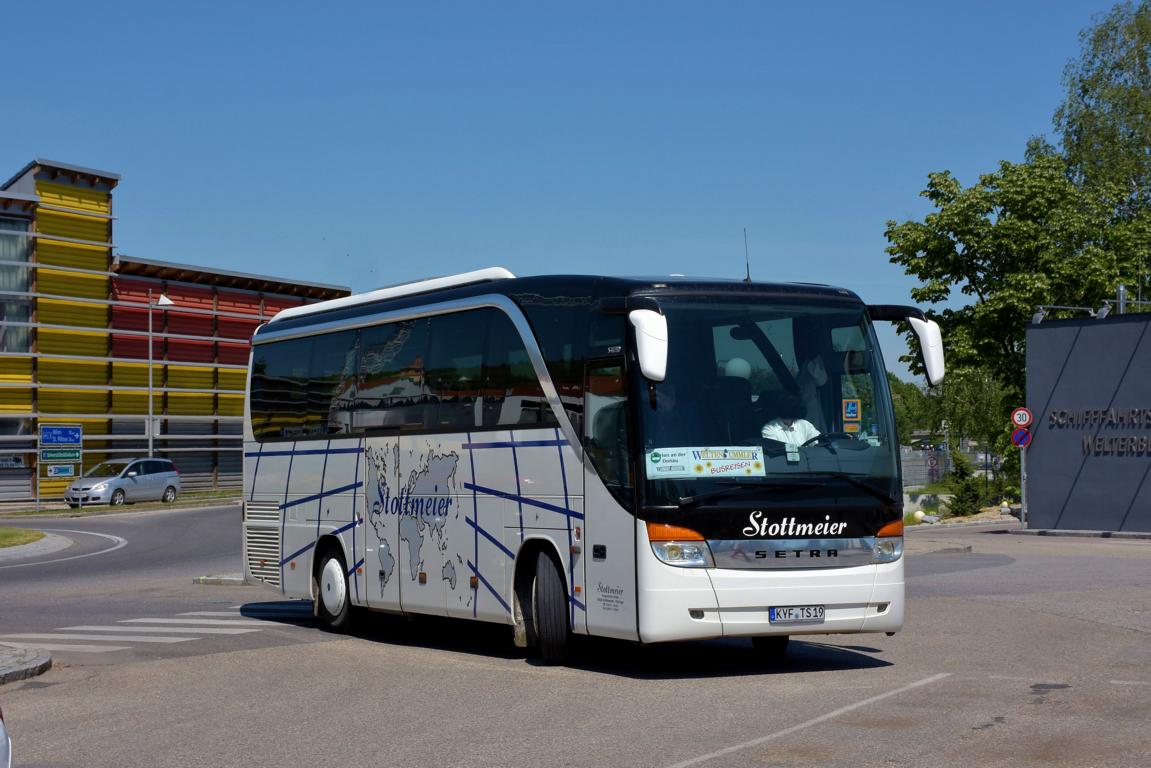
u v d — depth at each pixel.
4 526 42.41
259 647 13.89
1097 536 35.31
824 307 11.45
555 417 11.70
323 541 15.57
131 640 14.66
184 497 59.66
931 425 69.12
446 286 13.77
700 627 10.49
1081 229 52.88
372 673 11.70
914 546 27.33
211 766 7.95
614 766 7.47
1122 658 11.52
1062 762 7.23
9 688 11.29
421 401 13.78
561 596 11.68
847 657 11.99
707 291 11.16
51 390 58.28
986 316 52.75
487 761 7.73
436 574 13.41
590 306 11.41
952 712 8.84
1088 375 36.38
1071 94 63.69
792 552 10.70
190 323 64.88
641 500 10.59
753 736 8.20
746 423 10.83
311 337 16.08
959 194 53.94
